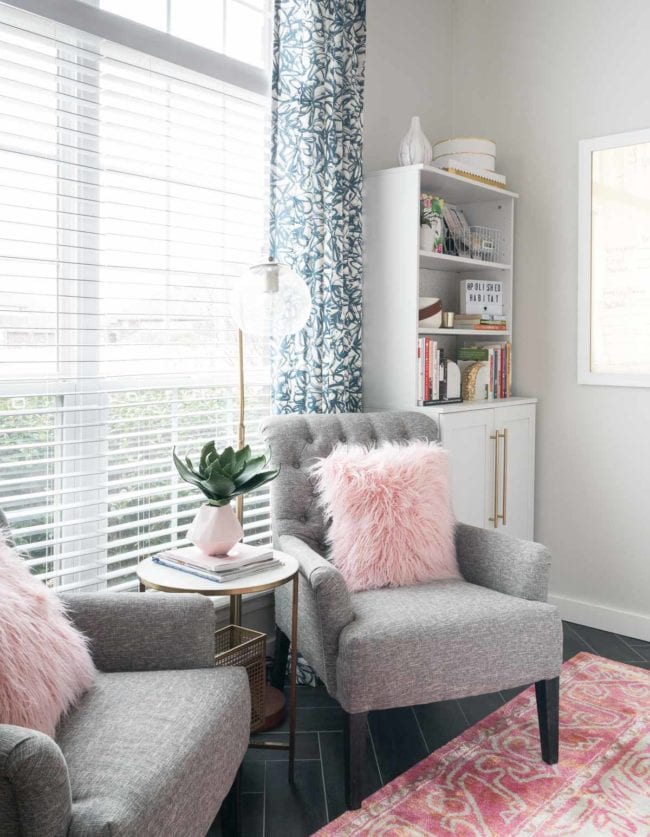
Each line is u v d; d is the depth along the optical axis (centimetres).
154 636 165
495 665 199
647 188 300
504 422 312
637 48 302
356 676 185
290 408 276
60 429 221
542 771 205
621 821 183
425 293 335
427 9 341
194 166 254
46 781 105
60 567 224
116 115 231
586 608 326
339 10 278
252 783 203
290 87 269
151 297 243
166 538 256
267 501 289
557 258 328
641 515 311
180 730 136
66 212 212
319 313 279
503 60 339
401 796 194
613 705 245
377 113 319
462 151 316
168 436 254
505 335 340
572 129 321
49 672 135
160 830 118
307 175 271
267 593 282
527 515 332
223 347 269
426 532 228
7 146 204
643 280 303
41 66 211
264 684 221
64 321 221
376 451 240
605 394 318
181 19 252
